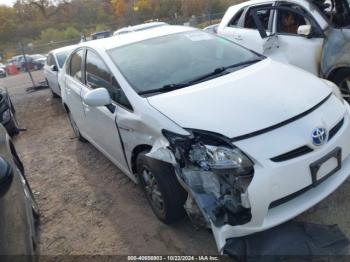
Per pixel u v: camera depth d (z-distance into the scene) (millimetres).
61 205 4031
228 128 2531
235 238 2521
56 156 5535
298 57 4887
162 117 2807
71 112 5258
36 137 6785
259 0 5816
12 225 2027
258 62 3604
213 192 2502
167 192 2879
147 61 3582
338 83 4453
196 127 2604
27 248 2084
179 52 3723
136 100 3127
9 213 2074
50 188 4496
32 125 7715
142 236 3189
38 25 63312
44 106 9430
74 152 5523
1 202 2053
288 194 2455
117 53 3764
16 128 7121
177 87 3189
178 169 2613
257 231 2447
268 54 5211
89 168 4816
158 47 3811
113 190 4078
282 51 5105
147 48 3799
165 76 3373
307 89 2943
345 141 2758
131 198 3826
